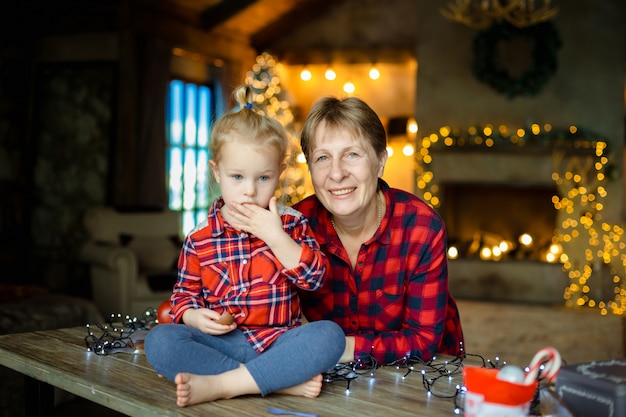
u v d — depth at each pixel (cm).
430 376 142
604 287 631
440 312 161
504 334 506
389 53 774
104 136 612
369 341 150
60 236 624
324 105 155
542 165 656
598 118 657
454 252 664
